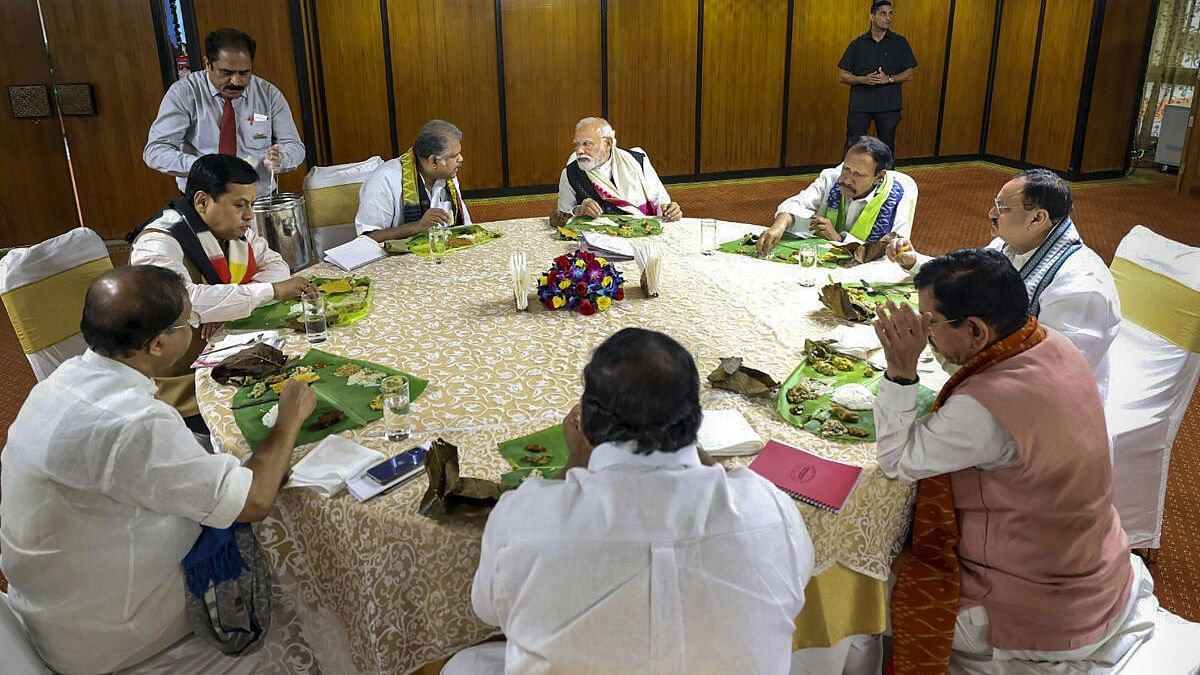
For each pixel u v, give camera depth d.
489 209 7.88
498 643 1.64
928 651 1.84
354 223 4.31
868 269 3.07
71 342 2.90
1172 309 2.57
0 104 5.65
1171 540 2.92
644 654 1.24
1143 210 7.64
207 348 2.44
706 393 2.12
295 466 1.79
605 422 1.31
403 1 7.57
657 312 2.65
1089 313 2.35
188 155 4.50
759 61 8.75
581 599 1.24
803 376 2.19
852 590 1.82
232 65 4.27
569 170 4.10
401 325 2.58
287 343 2.46
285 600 1.86
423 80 7.82
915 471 1.76
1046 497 1.73
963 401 1.73
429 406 2.06
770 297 2.79
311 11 7.23
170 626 1.77
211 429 1.99
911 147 9.66
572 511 1.27
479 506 1.65
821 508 1.68
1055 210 2.43
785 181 9.02
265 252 3.14
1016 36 9.22
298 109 6.44
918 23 9.16
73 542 1.65
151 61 6.16
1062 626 1.78
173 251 2.72
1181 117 8.87
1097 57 8.40
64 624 1.69
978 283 1.73
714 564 1.25
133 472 1.61
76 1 5.87
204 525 1.71
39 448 1.63
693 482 1.29
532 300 2.77
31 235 5.93
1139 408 2.60
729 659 1.25
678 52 8.46
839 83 9.09
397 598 1.68
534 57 8.06
